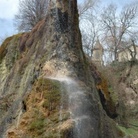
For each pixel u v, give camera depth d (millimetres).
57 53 16609
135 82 40406
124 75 41656
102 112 16297
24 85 18734
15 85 20234
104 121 16281
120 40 53812
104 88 22297
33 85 15711
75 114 14094
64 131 13250
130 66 42969
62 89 14625
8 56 24172
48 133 13406
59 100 14281
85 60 17766
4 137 16812
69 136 13336
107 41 54281
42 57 17250
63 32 17141
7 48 24891
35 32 21766
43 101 14266
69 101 14391
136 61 43906
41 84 14766
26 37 23266
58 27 17297
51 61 16391
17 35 24891
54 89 14531
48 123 13727
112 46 54000
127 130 22781
